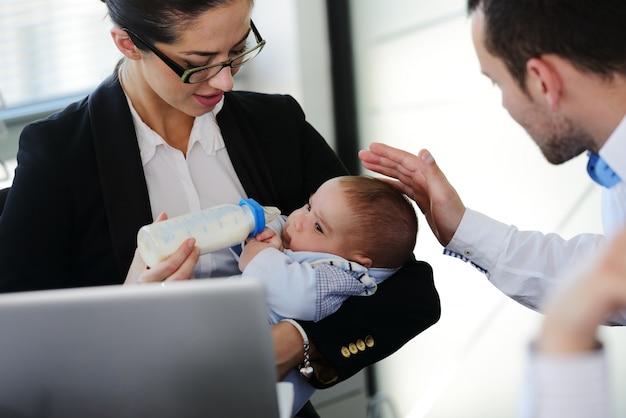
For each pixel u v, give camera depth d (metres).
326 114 3.07
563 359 0.69
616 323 1.47
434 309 1.55
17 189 1.47
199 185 1.61
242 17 1.37
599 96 1.11
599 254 0.71
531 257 1.55
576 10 1.07
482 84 2.77
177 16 1.34
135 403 0.99
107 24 2.61
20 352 0.97
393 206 1.58
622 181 1.29
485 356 2.93
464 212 1.58
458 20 2.78
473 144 2.85
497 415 2.94
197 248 1.33
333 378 1.45
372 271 1.58
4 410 1.02
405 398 3.11
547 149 1.22
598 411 0.70
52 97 2.57
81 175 1.50
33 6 2.48
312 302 1.42
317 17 2.95
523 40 1.11
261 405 0.97
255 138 1.66
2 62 2.46
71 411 1.01
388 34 2.96
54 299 0.93
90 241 1.52
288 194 1.69
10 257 1.45
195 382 0.96
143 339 0.94
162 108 1.57
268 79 2.97
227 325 0.92
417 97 2.94
